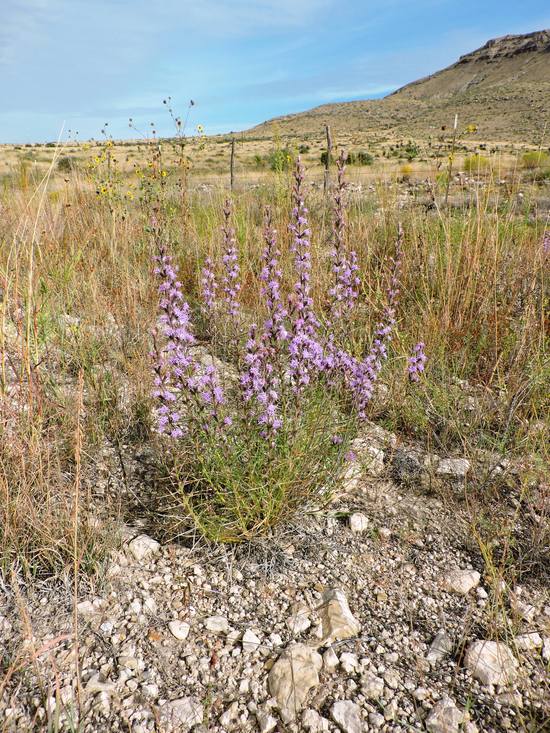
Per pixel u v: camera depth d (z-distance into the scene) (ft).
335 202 12.98
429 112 369.09
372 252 19.51
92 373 12.37
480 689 6.89
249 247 20.72
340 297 13.21
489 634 7.62
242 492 9.27
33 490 8.83
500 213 22.00
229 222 14.20
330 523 9.82
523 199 23.93
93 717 6.26
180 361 9.21
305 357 9.89
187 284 19.08
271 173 30.68
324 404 10.98
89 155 24.41
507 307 16.33
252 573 8.65
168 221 20.62
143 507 9.73
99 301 15.26
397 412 12.71
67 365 13.38
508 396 12.80
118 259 18.66
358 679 6.95
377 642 7.54
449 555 9.18
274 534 9.36
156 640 7.36
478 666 7.12
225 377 13.07
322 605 8.05
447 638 7.61
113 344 14.42
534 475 10.46
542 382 12.74
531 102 294.66
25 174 24.20
